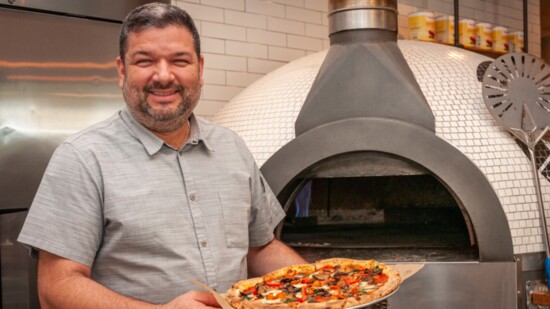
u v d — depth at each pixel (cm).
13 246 246
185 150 169
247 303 142
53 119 224
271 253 194
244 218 175
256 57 329
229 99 319
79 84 230
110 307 144
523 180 226
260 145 243
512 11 476
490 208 217
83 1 230
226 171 174
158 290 158
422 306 217
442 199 277
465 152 224
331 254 238
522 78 231
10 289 248
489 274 214
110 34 238
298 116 236
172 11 157
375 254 235
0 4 212
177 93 158
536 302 220
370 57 232
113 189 156
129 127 164
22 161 218
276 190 231
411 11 404
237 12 321
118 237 156
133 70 155
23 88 218
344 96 229
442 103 233
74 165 155
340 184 281
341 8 242
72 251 153
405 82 227
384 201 283
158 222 158
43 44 222
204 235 163
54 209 154
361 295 144
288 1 344
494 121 232
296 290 155
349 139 225
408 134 221
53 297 150
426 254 232
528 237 223
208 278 162
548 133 248
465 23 385
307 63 277
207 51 309
